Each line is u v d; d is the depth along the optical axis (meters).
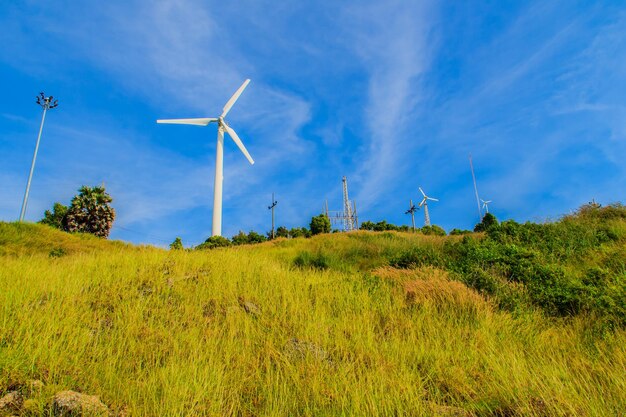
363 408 3.46
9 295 5.86
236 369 4.36
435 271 9.29
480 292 8.08
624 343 4.87
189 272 9.19
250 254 13.61
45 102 31.56
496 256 9.57
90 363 4.11
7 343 4.21
